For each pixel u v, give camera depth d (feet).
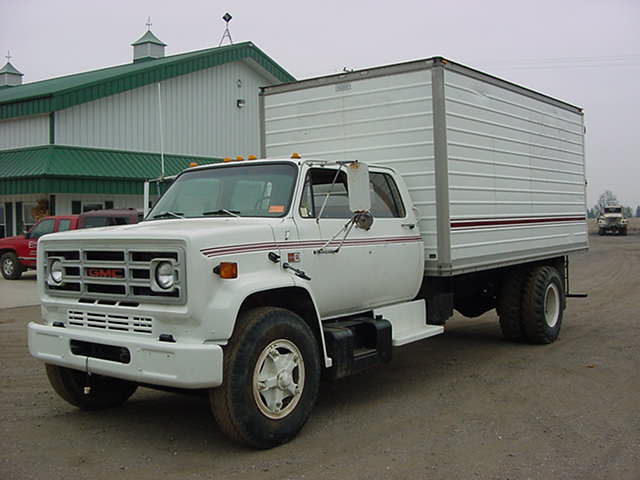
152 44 93.45
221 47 86.58
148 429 17.78
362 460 15.28
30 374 23.94
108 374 15.92
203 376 14.48
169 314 14.94
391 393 21.31
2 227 74.90
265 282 16.14
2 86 99.30
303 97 25.53
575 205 34.09
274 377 15.98
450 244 22.63
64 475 14.52
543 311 28.35
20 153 68.85
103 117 71.77
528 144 29.01
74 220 56.65
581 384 21.97
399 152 23.25
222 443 16.56
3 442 16.74
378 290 20.72
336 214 19.53
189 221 18.34
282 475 14.39
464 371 24.22
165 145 78.28
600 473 14.40
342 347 18.28
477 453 15.67
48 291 17.47
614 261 80.02
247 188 19.22
